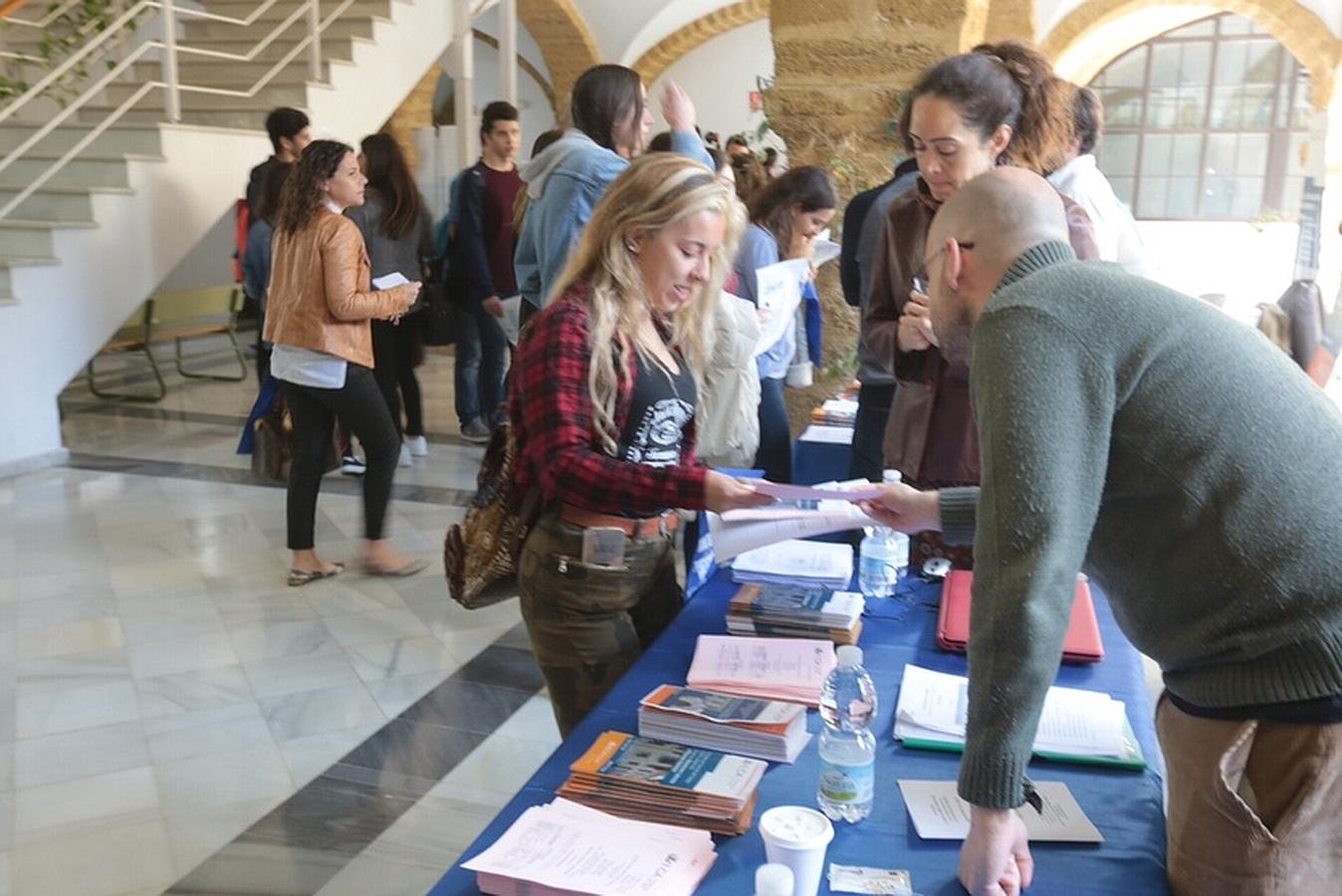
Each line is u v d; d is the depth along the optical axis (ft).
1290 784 3.90
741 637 6.25
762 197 12.46
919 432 7.64
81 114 23.06
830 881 4.18
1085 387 3.78
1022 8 28.02
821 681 5.65
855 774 4.58
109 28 20.61
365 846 7.98
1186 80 38.83
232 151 20.98
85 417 21.93
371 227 15.55
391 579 13.19
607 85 10.46
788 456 12.27
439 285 18.49
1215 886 4.03
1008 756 3.78
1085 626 6.17
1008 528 3.70
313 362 12.09
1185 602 3.96
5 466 17.58
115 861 7.77
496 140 18.08
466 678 10.68
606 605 6.28
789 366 12.96
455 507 15.97
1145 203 40.24
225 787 8.74
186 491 16.79
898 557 7.25
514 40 26.16
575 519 6.19
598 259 6.04
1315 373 14.03
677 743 5.14
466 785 8.79
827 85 14.80
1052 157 7.50
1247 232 38.75
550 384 5.82
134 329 25.73
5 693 10.29
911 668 5.85
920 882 4.18
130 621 11.94
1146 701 5.61
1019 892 4.08
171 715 9.91
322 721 9.82
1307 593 3.79
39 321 18.02
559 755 5.12
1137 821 4.61
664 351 6.21
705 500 5.66
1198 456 3.78
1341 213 15.67
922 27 14.33
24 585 12.94
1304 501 3.78
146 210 19.53
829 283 15.23
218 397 24.04
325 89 22.18
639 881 4.08
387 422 12.78
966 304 4.44
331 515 15.62
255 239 18.22
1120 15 33.81
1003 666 3.73
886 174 14.80
